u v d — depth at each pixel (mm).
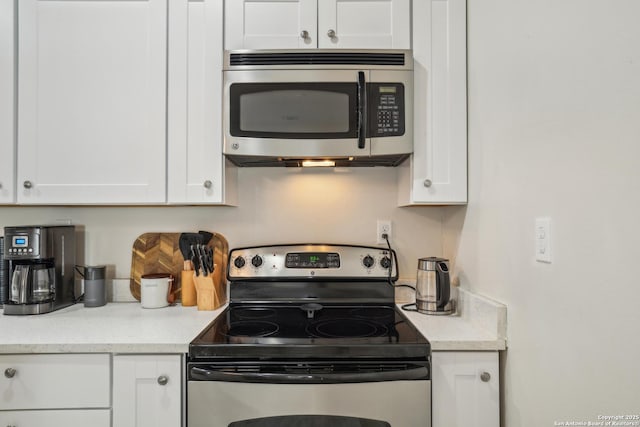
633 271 687
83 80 1448
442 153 1437
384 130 1395
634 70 683
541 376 967
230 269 1631
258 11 1445
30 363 1142
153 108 1446
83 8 1452
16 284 1481
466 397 1139
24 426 1139
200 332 1244
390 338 1177
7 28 1444
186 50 1449
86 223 1736
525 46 1044
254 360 1127
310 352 1113
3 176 1435
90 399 1141
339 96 1391
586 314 805
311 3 1440
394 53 1407
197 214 1747
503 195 1168
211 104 1447
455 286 1562
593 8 783
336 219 1756
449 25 1444
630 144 692
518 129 1081
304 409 1088
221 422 1098
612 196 734
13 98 1440
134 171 1447
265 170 1756
